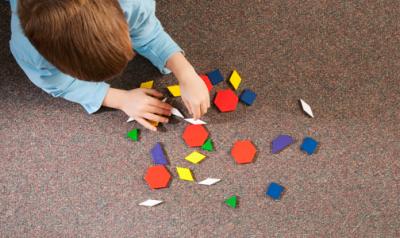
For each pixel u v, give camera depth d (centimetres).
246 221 107
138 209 108
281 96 115
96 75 78
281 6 120
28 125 112
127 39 77
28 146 111
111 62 76
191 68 107
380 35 119
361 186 109
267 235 106
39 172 110
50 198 108
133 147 112
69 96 107
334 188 109
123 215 108
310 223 107
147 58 115
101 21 72
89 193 109
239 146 111
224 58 117
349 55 117
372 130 112
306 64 117
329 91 115
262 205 108
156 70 116
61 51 73
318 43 118
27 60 97
